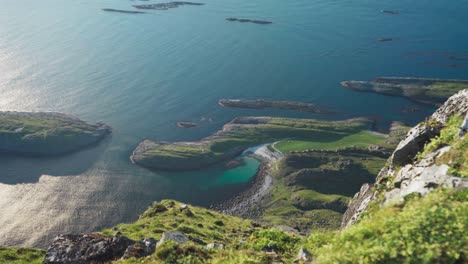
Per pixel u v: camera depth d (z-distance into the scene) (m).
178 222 56.81
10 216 157.12
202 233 48.25
